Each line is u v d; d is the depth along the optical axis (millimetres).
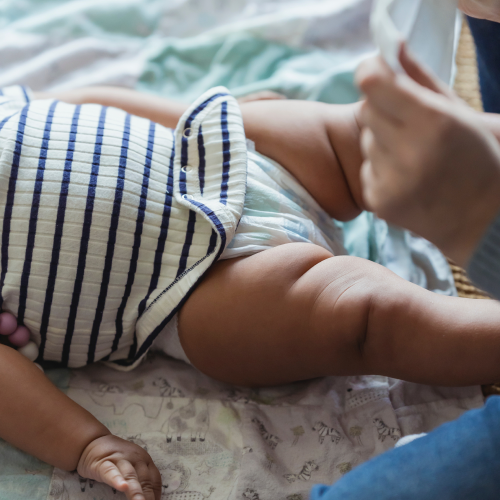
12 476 793
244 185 875
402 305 773
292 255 830
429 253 1116
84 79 1312
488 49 977
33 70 1304
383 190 459
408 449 585
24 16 1438
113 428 866
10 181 809
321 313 792
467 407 884
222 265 850
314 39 1396
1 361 789
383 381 916
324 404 893
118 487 718
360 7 1407
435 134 413
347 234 1133
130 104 1095
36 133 846
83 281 815
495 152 435
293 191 947
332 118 967
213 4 1455
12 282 811
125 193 826
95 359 899
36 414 774
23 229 805
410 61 443
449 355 767
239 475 800
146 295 848
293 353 820
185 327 851
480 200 449
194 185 882
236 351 839
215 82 1339
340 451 834
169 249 844
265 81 1290
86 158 834
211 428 867
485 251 469
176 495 791
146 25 1433
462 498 524
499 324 756
